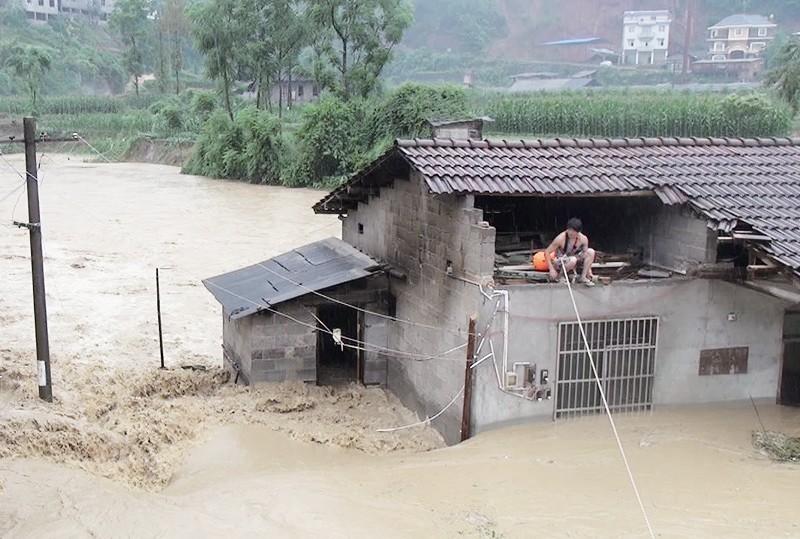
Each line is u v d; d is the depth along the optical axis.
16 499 10.41
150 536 9.40
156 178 57.00
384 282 16.34
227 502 10.43
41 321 14.71
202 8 63.62
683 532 9.50
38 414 13.43
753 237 11.94
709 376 13.48
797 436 12.45
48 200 44.00
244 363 16.25
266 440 13.38
